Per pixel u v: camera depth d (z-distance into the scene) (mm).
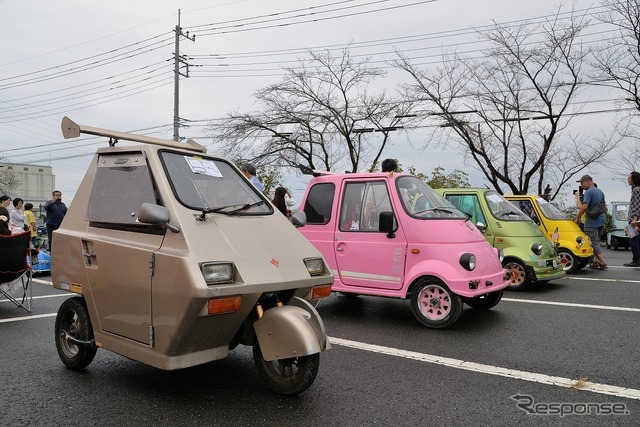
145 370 4543
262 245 3947
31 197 67438
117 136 4598
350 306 7570
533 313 6863
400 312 7094
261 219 4227
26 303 7699
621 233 18078
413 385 4152
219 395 3928
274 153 25469
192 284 3342
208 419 3484
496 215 8836
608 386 4105
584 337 5594
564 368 4559
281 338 3627
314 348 3518
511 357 4895
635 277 10117
